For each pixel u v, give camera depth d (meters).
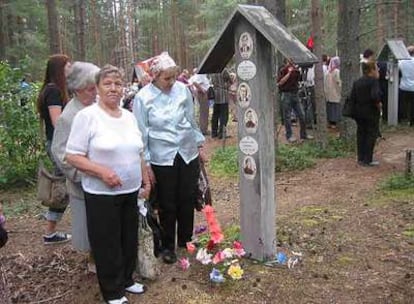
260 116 4.25
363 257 4.53
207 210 4.70
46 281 4.36
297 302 3.79
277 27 4.07
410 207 5.86
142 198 4.04
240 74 4.32
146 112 4.30
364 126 8.40
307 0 22.16
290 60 3.79
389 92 11.99
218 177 8.66
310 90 11.81
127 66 33.06
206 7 25.64
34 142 8.08
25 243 5.44
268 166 4.36
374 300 3.78
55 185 5.09
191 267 4.41
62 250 5.10
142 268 4.13
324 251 4.68
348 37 9.80
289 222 5.55
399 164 8.47
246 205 4.47
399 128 11.75
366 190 6.91
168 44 36.59
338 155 9.34
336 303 3.76
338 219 5.58
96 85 3.63
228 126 14.50
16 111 7.88
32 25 25.08
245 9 4.13
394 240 4.89
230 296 3.90
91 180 3.58
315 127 10.73
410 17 22.38
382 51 12.08
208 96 12.95
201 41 29.20
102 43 37.38
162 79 4.29
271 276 4.18
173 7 34.00
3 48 22.58
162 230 4.49
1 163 7.98
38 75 22.19
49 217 5.25
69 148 3.55
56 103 4.94
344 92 9.91
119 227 3.71
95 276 4.37
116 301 3.76
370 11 20.47
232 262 4.40
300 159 8.77
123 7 33.91
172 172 4.36
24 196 7.61
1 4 22.08
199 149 4.65
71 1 27.25
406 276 4.12
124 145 3.60
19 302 3.99
